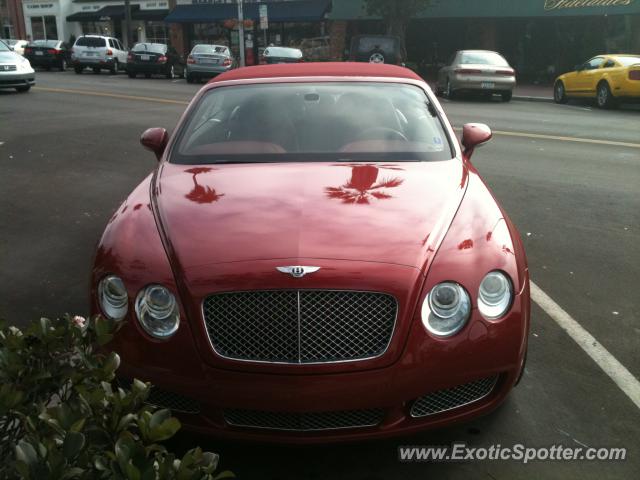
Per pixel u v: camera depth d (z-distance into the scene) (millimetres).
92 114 15141
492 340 2814
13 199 7695
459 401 2869
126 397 1763
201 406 2775
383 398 2699
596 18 29828
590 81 19016
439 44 33469
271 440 2754
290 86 4543
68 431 1616
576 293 4941
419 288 2764
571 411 3350
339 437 2744
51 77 29406
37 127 13133
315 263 2744
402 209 3166
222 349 2715
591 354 3963
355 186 3428
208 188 3465
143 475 1526
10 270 5383
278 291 2697
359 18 32406
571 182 8602
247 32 37344
